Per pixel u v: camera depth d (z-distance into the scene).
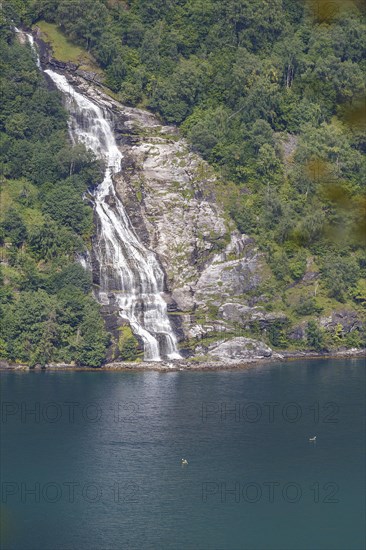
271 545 175.12
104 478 193.38
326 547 174.88
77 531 178.50
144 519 182.62
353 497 189.62
